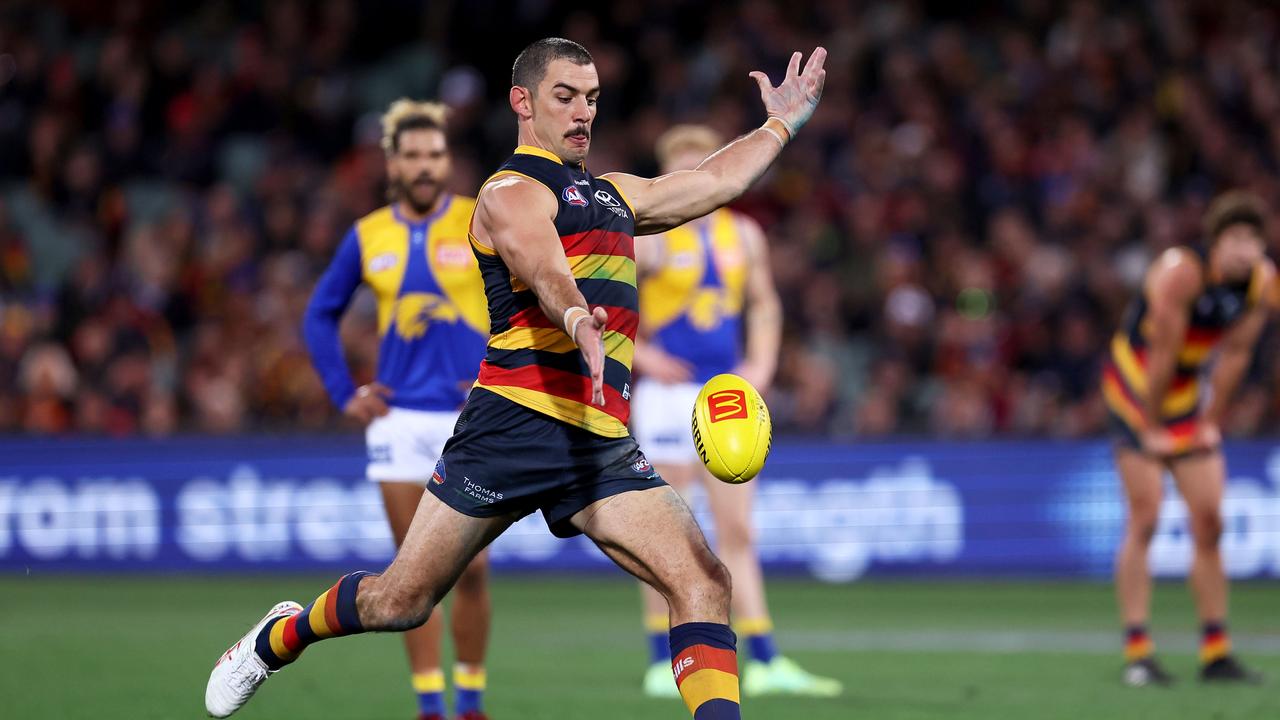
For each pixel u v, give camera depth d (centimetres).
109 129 6462
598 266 1628
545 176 1630
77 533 4784
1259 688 2720
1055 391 5244
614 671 2986
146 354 5231
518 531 4719
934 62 6525
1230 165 6162
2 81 6644
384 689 2708
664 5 6975
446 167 2244
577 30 6888
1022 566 4584
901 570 4609
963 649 3300
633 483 1619
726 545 2770
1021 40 6650
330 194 6081
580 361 1616
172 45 6669
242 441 4766
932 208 5975
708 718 1534
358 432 4797
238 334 5366
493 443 1614
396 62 7094
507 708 2508
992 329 5372
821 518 4638
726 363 2880
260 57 6731
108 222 6147
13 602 4206
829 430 4819
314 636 1723
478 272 2236
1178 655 3191
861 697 2627
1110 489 4572
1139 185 6100
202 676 2845
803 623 3784
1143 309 2862
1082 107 6347
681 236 2836
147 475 4769
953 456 4622
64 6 7112
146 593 4412
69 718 2373
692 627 1575
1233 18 6700
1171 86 6356
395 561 1667
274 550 4728
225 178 6425
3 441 4803
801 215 5984
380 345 2256
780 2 6812
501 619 3878
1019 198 6034
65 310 5453
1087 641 3428
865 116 6384
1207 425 2822
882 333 5559
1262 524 4459
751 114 6425
